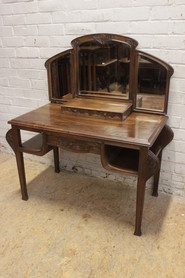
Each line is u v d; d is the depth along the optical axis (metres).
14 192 2.13
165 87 1.71
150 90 1.75
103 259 1.50
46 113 1.88
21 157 1.90
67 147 1.67
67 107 1.83
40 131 1.69
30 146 1.86
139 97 1.80
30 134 2.49
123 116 1.67
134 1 1.64
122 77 1.80
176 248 1.56
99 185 2.21
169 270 1.42
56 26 1.95
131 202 1.99
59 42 1.99
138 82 1.77
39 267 1.45
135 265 1.46
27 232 1.70
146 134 1.48
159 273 1.40
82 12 1.81
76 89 1.99
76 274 1.41
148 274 1.40
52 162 2.50
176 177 1.98
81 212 1.89
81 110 1.78
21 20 2.06
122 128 1.57
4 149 2.76
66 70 1.99
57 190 2.15
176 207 1.91
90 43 1.83
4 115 2.57
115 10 1.71
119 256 1.51
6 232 1.70
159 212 1.86
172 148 1.91
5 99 2.48
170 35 1.62
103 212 1.88
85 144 1.59
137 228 1.64
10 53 2.24
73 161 2.37
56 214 1.87
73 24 1.88
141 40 1.70
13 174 2.39
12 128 1.79
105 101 1.90
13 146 1.87
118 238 1.64
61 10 1.88
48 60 2.02
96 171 2.30
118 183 2.23
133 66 1.74
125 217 1.83
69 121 1.70
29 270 1.44
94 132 1.52
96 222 1.78
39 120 1.74
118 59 1.77
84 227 1.74
